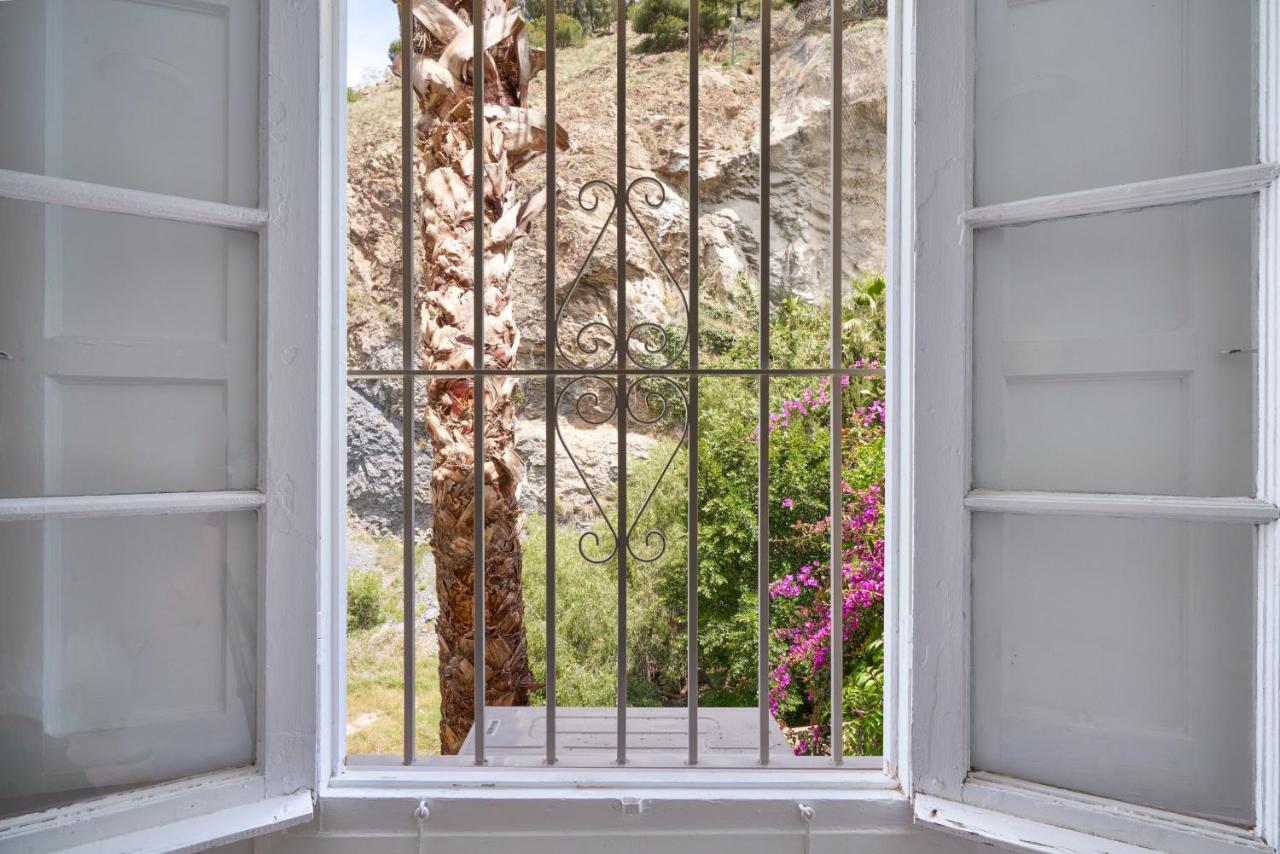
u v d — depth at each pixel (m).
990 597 0.84
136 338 0.81
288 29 0.84
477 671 0.94
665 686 4.12
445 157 2.43
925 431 0.83
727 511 4.16
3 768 0.77
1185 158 0.78
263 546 0.83
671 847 0.85
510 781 0.87
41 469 0.78
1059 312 0.82
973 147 0.84
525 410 4.70
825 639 3.65
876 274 4.73
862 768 0.92
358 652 4.62
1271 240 0.72
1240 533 0.75
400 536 5.12
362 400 5.31
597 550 4.27
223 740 0.84
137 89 0.82
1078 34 0.82
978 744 0.84
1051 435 0.83
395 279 5.44
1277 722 0.71
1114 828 0.76
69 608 0.79
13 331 0.77
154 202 0.79
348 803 0.85
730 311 4.85
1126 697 0.80
